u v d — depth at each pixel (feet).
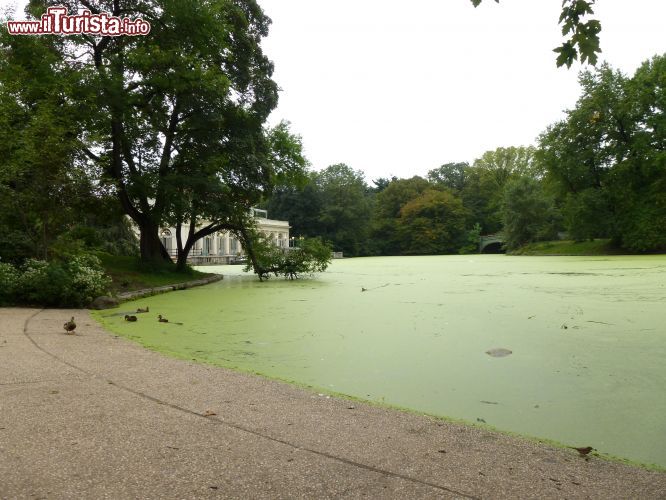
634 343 22.67
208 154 65.67
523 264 103.81
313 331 27.17
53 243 46.16
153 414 12.38
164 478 9.00
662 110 138.51
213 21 60.85
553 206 191.21
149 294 50.29
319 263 72.59
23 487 8.64
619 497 8.52
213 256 188.75
